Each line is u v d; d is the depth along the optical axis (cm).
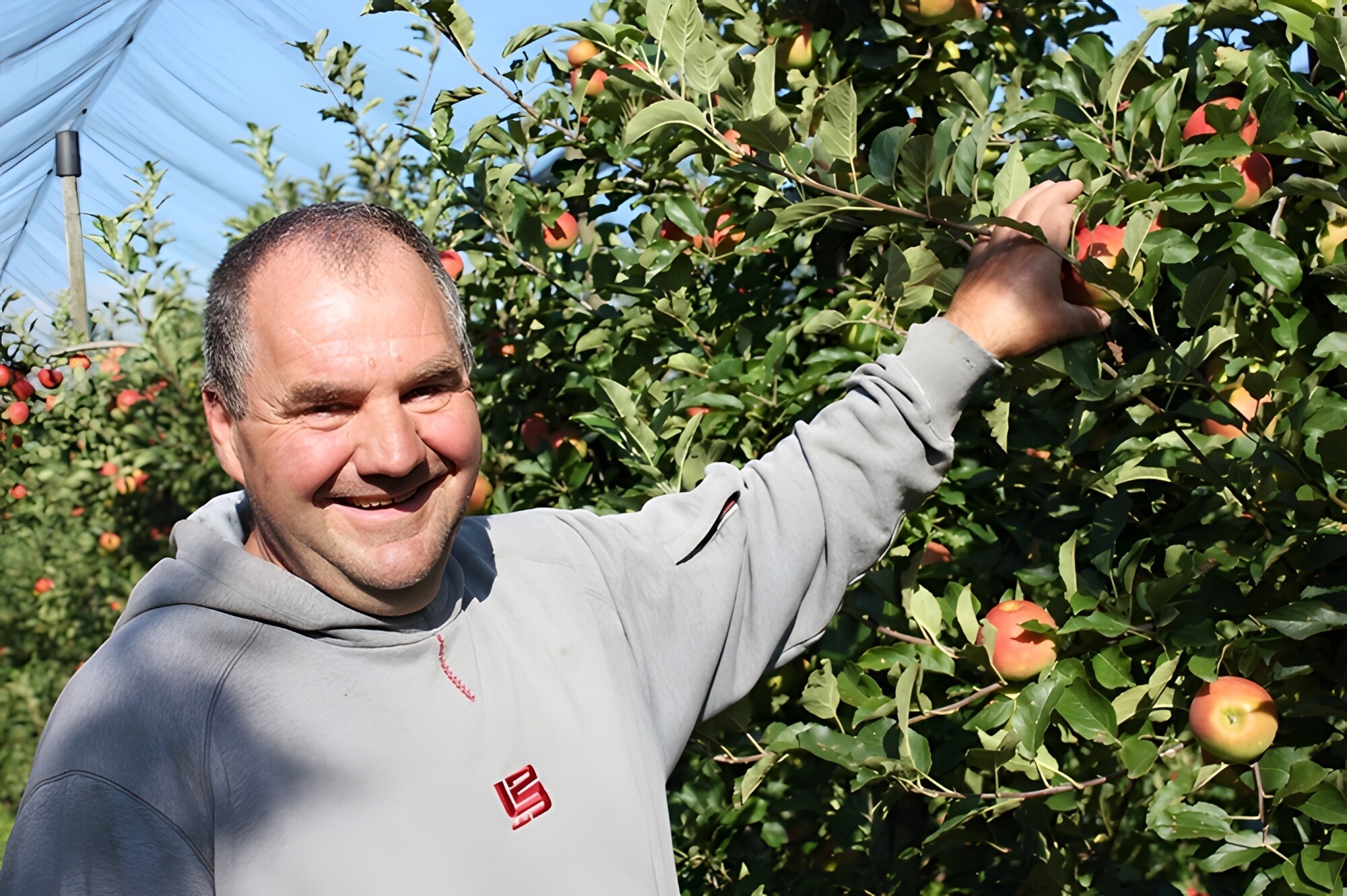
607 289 229
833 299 216
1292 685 163
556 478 248
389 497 97
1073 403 179
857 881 212
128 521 588
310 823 93
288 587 97
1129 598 161
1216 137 156
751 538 132
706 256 225
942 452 130
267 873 91
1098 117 189
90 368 521
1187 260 147
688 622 127
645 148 209
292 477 95
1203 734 154
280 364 93
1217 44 182
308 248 95
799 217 152
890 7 215
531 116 239
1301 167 170
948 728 196
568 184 252
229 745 93
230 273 97
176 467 542
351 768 95
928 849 204
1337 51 136
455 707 101
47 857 86
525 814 100
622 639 119
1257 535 163
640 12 226
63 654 622
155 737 91
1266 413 161
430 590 102
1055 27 246
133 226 438
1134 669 185
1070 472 185
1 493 559
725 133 174
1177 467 163
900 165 140
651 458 203
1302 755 155
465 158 232
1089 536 181
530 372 263
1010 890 209
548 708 106
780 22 220
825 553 133
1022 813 196
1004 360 134
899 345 192
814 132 209
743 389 209
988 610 200
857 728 192
